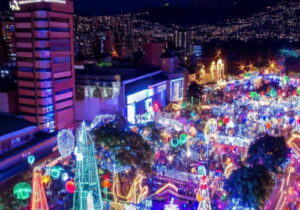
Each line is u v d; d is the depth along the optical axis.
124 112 98.31
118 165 56.03
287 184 55.25
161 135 69.06
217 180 53.62
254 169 43.22
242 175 42.75
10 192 47.72
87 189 38.44
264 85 125.31
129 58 169.75
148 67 128.88
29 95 81.00
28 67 79.94
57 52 81.62
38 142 65.31
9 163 57.19
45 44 78.31
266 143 53.50
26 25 78.44
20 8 78.50
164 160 64.12
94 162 38.09
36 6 76.94
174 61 133.62
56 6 79.62
